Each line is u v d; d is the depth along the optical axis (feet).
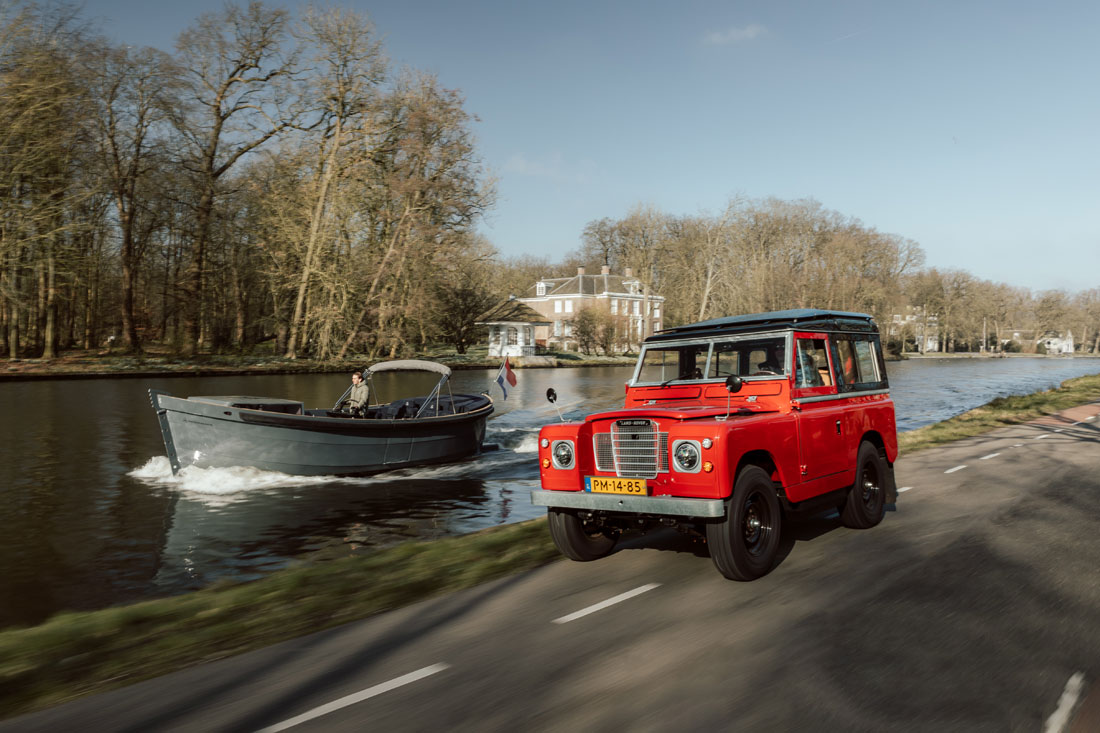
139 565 28.53
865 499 23.63
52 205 111.45
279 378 125.70
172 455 44.83
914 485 30.96
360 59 143.74
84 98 114.93
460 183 148.25
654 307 272.10
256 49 148.05
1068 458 37.01
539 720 11.03
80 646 15.76
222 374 130.41
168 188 147.74
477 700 11.80
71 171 116.47
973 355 389.19
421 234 143.33
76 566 28.45
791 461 19.85
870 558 19.60
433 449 51.83
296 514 36.55
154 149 144.77
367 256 147.64
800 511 20.15
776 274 207.72
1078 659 12.60
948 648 13.24
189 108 142.82
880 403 25.32
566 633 14.84
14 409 78.33
